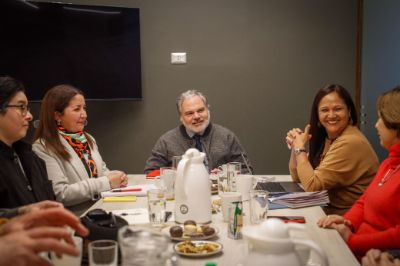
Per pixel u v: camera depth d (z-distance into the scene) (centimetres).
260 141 453
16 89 208
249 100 450
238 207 152
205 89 448
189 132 315
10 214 148
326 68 448
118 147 449
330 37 445
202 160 172
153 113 448
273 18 444
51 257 116
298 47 446
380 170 204
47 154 250
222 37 445
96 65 415
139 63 430
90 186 243
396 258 166
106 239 125
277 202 201
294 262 91
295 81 449
